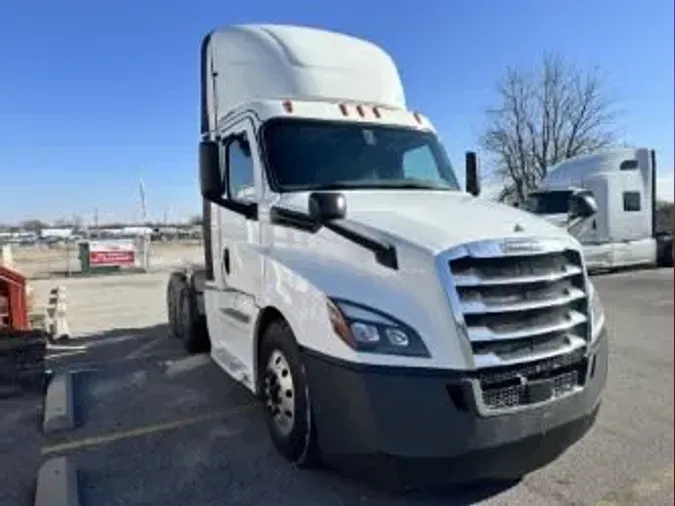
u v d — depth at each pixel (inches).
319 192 181.0
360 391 149.6
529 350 154.1
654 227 780.6
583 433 165.5
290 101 223.6
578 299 166.9
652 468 177.2
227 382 278.5
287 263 181.6
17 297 336.2
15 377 261.3
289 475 178.9
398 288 154.3
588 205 238.5
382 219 171.6
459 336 146.6
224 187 231.3
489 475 149.8
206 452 197.6
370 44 265.9
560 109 1643.7
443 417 145.0
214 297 262.1
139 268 1078.4
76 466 188.2
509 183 1652.3
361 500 163.9
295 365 174.4
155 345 372.5
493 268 153.3
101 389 274.8
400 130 232.5
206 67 271.3
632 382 261.3
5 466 190.9
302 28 261.1
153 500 166.9
